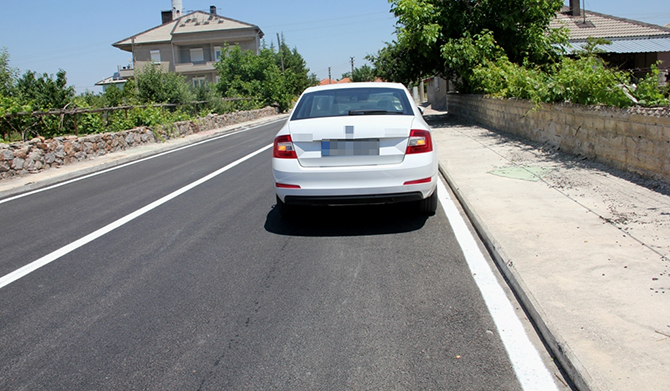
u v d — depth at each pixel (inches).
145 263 189.9
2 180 406.3
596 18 1038.4
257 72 1651.1
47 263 197.0
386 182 198.4
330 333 128.6
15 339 135.3
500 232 186.2
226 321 138.7
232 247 202.8
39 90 634.8
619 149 263.9
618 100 296.7
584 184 247.0
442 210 239.3
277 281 164.9
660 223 181.5
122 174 426.9
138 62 2263.8
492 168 308.8
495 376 105.9
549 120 362.6
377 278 162.4
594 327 114.9
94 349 127.6
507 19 679.7
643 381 95.1
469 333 124.3
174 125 744.3
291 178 201.9
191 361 119.1
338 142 200.2
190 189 331.0
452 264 170.2
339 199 200.5
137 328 137.6
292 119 223.8
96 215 274.2
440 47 701.9
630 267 146.2
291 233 217.6
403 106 226.2
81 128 591.2
